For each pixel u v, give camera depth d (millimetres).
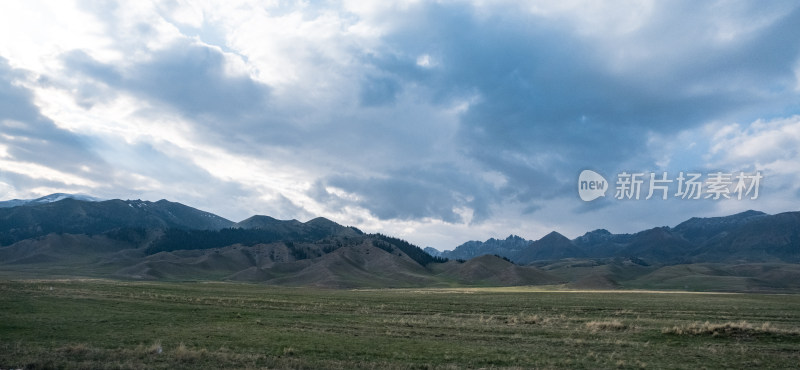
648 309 62625
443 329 40688
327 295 94125
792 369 27297
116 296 60188
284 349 29500
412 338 35781
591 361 28469
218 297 69812
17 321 36875
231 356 26797
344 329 39719
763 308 64625
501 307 65938
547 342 34719
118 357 25891
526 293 121000
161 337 33500
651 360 28984
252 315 48594
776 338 36156
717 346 33656
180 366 24141
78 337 32312
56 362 23734
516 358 28891
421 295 100312
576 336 37719
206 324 41188
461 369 25750
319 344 31969
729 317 53000
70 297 55594
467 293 117000
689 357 29906
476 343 33938
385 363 26500
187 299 61812
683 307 65750
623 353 30953
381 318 49094
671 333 38844
